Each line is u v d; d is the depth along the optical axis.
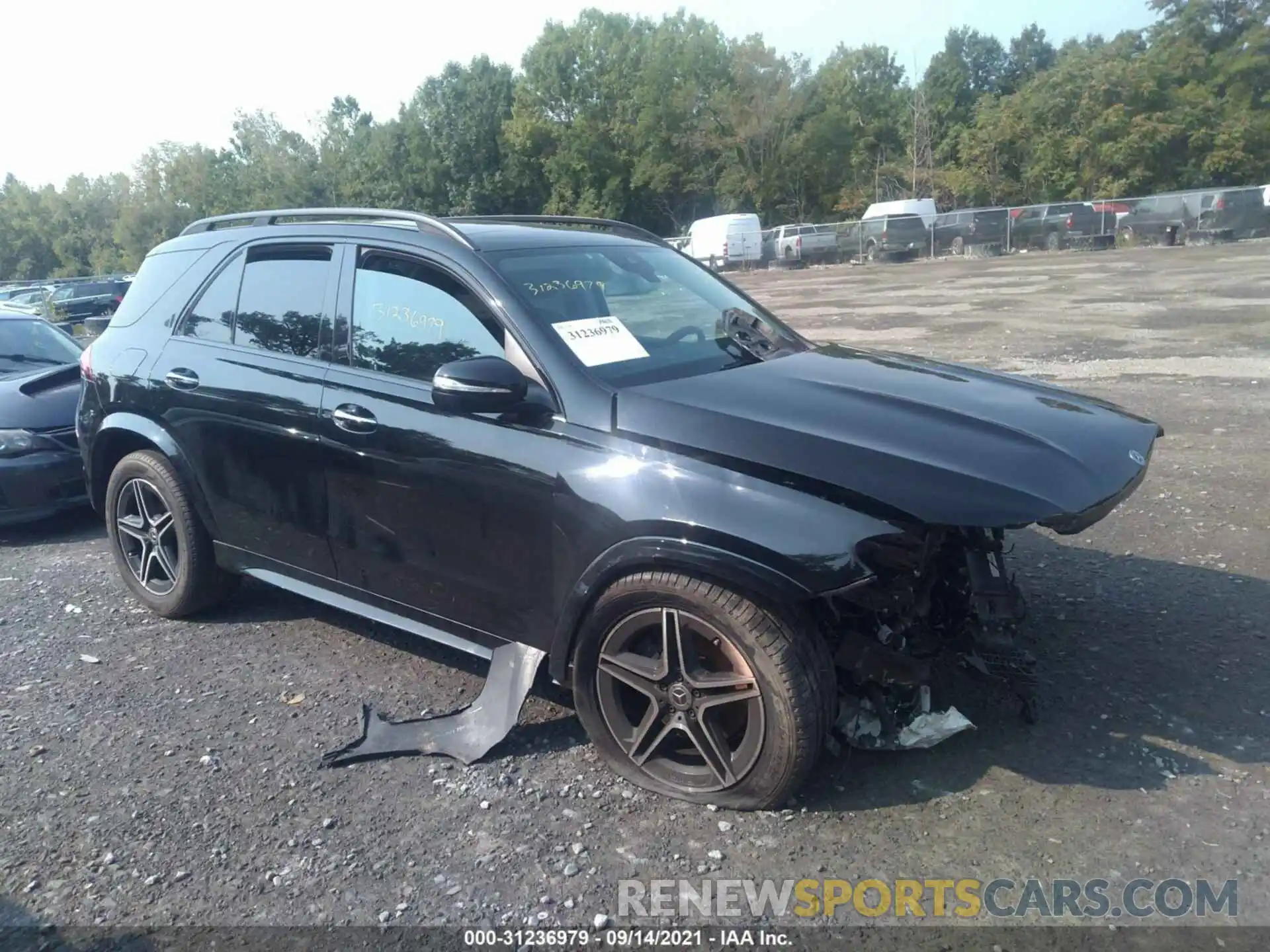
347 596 4.23
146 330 4.96
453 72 71.81
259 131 78.88
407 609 4.00
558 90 68.88
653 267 4.43
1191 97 55.34
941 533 3.19
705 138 67.56
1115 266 26.34
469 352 3.72
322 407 4.04
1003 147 59.28
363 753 3.64
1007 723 3.68
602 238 4.48
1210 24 59.91
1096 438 3.39
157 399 4.75
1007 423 3.39
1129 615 4.60
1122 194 55.09
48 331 8.38
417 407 3.76
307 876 2.99
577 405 3.42
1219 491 6.37
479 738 3.64
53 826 3.29
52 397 7.07
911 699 3.54
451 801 3.36
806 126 67.38
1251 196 33.06
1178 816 3.10
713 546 3.04
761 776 3.13
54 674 4.48
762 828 3.14
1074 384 10.20
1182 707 3.75
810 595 2.92
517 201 72.88
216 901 2.90
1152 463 7.09
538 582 3.51
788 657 3.01
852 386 3.66
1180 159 55.06
